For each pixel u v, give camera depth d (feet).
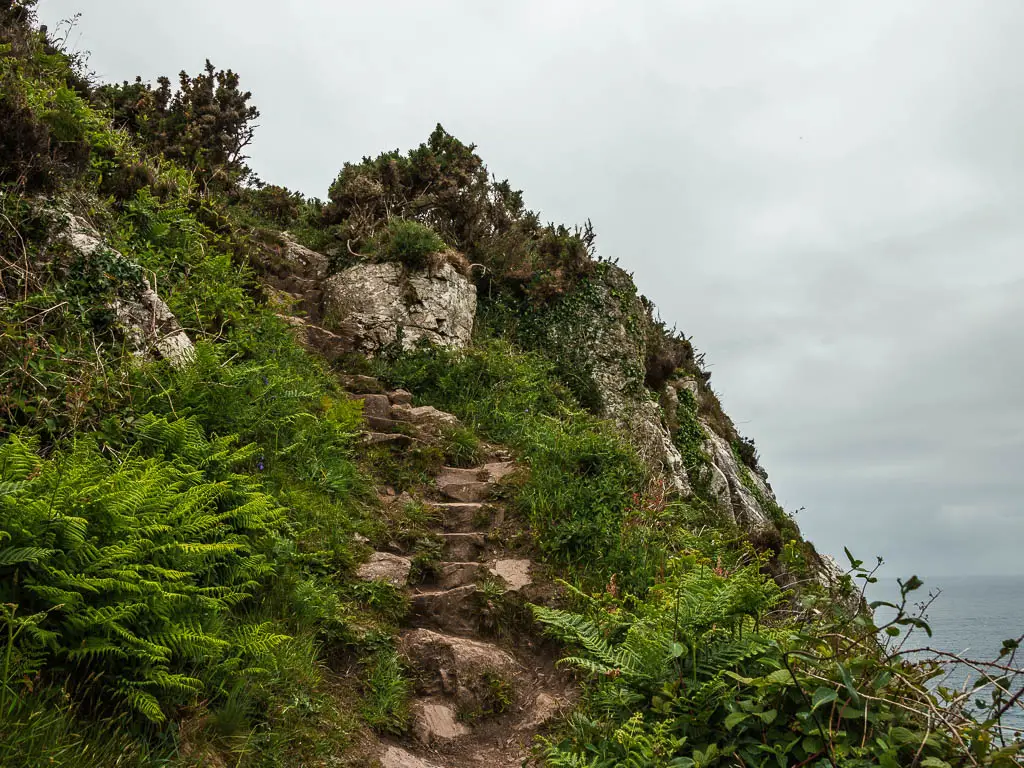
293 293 39.73
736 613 12.84
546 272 47.06
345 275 40.55
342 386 31.76
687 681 12.19
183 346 20.88
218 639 11.23
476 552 20.72
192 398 18.78
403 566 18.88
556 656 16.89
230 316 25.05
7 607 9.11
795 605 15.30
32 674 9.15
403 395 32.58
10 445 11.46
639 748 11.53
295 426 22.36
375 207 47.50
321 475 21.20
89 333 18.38
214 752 10.34
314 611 15.16
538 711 14.83
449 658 15.89
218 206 35.19
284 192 54.24
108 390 16.76
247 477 15.44
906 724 10.34
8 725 8.23
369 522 20.47
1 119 19.63
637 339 47.65
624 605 17.89
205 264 26.71
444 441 28.09
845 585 12.16
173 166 34.30
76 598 9.57
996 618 17.29
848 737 10.36
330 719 12.78
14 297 17.69
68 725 8.85
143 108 51.03
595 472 25.41
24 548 9.32
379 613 17.01
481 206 49.65
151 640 10.18
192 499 12.67
